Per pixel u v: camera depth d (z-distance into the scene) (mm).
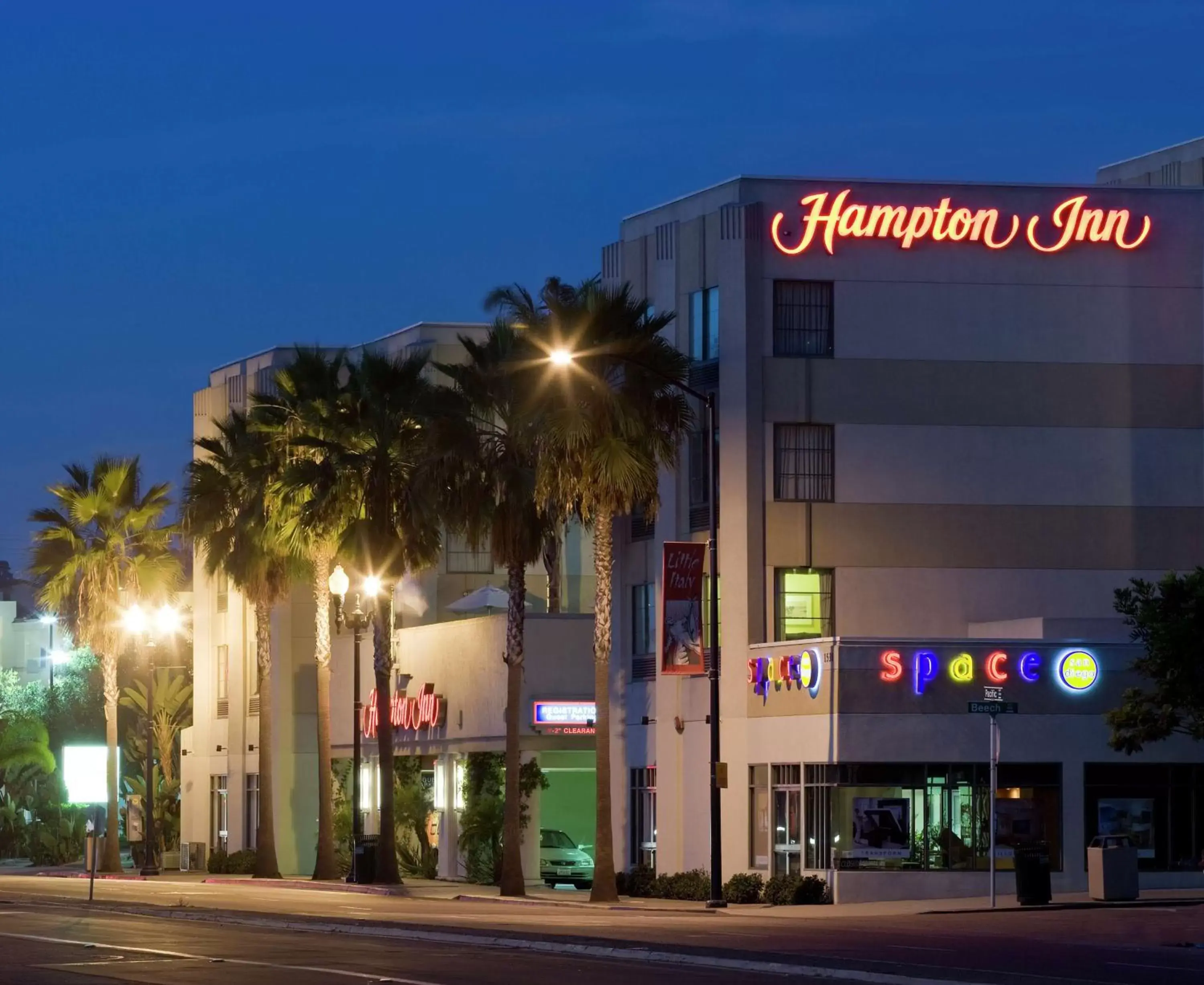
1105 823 51656
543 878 64125
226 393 87188
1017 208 58125
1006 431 57656
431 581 76562
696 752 56375
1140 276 58656
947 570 56969
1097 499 58000
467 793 66812
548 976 26578
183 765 90312
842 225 56969
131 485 81250
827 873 50719
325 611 69375
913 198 57594
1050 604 57469
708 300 57750
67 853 98875
